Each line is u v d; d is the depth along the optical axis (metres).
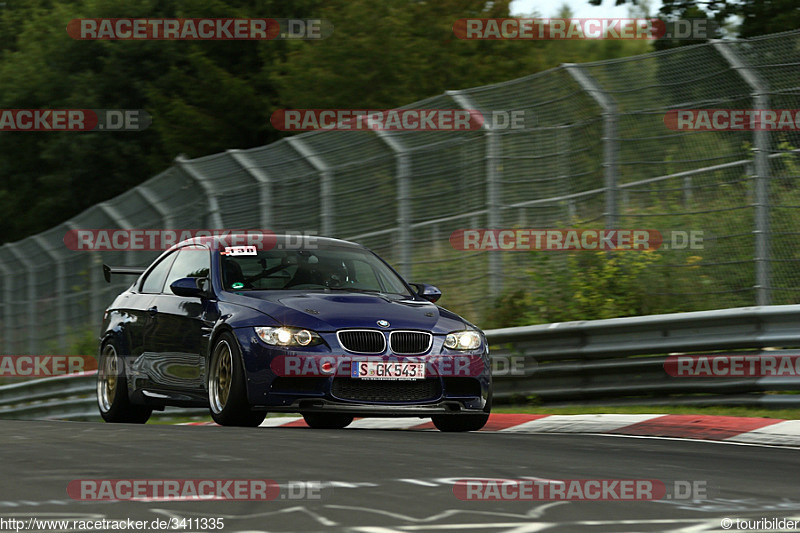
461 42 117.69
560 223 46.59
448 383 31.44
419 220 49.62
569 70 46.38
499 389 41.47
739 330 35.81
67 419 59.19
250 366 30.52
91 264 67.56
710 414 35.19
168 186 59.28
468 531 14.80
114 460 21.84
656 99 44.38
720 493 18.70
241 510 16.30
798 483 20.28
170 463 21.42
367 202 51.12
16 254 76.62
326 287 34.03
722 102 42.50
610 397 38.50
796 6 98.31
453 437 28.27
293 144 54.62
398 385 30.78
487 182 47.72
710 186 42.97
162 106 136.12
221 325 31.75
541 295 47.72
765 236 40.81
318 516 15.85
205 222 55.91
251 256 34.75
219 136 132.88
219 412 31.70
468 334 32.28
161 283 37.00
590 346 39.00
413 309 32.31
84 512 16.06
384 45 113.50
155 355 35.50
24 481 18.95
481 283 48.66
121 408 37.69
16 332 76.19
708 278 43.31
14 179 150.25
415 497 17.55
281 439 26.12
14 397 65.56
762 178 40.94
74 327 69.25
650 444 27.56
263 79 131.62
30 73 146.50
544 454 24.23
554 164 46.72
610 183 45.28
